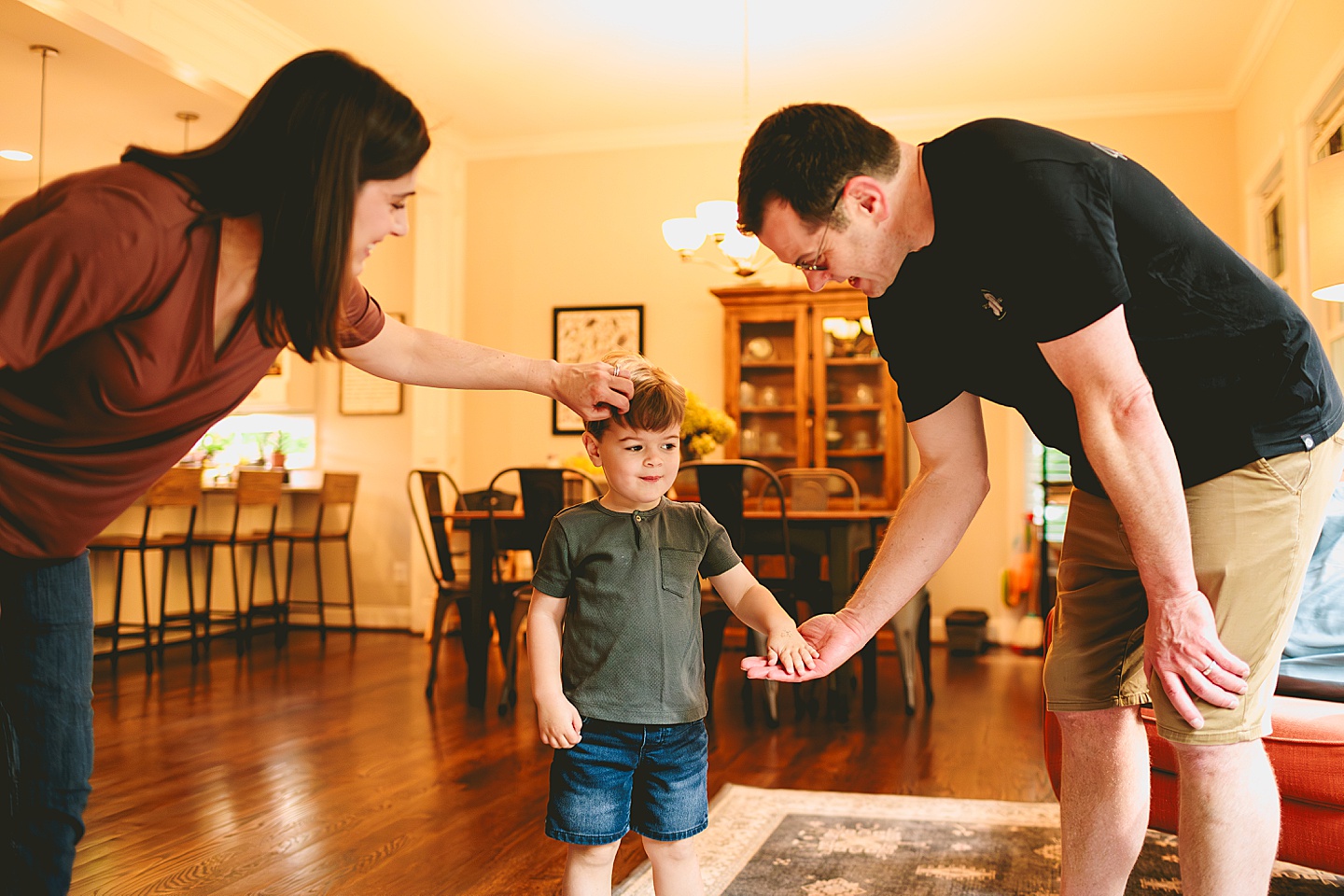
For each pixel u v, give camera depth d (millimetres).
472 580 3859
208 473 6590
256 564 6551
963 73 5477
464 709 3791
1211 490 1281
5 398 1025
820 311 5816
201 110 5051
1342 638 1961
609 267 6488
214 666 4922
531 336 6570
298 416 6867
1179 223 1180
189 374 1067
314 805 2557
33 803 1106
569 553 1511
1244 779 1255
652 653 1453
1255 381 1237
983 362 1381
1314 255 2814
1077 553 1502
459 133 6477
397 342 1483
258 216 1067
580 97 5883
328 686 4320
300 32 5027
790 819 2418
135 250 964
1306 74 4211
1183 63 5301
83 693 1146
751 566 5535
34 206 978
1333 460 1302
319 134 1028
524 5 4746
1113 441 1160
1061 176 1104
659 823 1460
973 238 1172
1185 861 1290
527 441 6520
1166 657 1244
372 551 6648
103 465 1074
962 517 1506
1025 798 2609
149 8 4238
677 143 6430
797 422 5828
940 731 3465
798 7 4730
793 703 4039
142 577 4742
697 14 4816
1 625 1098
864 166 1199
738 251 4602
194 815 2475
